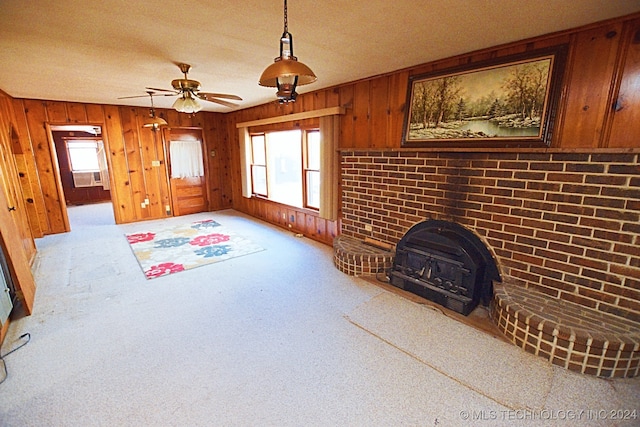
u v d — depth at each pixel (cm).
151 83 372
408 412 170
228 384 191
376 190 360
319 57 273
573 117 215
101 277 346
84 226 565
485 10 180
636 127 193
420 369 203
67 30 205
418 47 246
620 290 206
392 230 349
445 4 172
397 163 330
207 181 682
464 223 281
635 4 171
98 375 199
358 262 344
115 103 531
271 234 515
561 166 220
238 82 370
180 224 580
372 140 359
